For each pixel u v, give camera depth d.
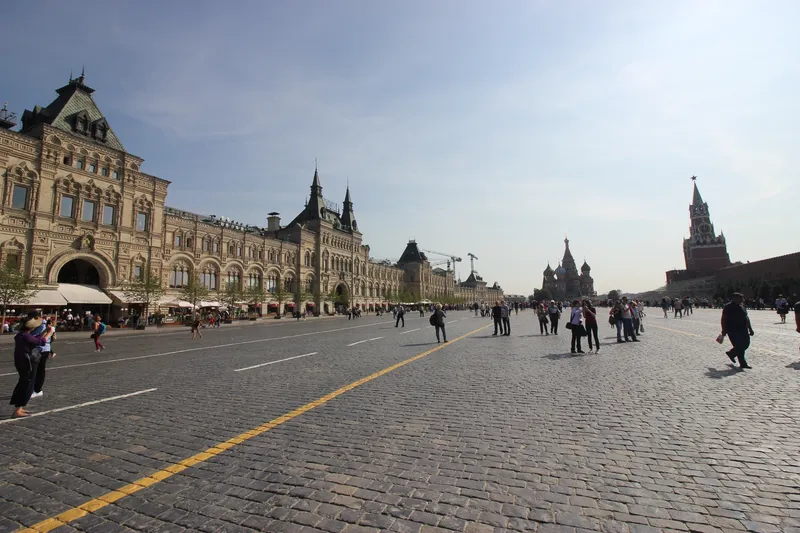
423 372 12.59
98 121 43.62
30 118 41.34
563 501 4.47
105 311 43.19
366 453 5.93
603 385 10.20
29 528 4.12
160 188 48.72
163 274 49.56
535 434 6.63
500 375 11.88
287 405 8.67
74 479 5.22
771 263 84.25
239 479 5.14
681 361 13.85
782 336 21.80
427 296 143.75
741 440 6.20
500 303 26.73
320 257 83.06
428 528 3.99
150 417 7.88
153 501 4.62
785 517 4.08
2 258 35.06
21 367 8.17
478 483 4.94
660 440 6.26
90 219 41.72
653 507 4.32
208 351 19.61
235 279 61.12
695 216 142.75
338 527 4.03
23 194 36.81
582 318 17.17
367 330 34.84
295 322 55.19
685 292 124.25
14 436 6.87
